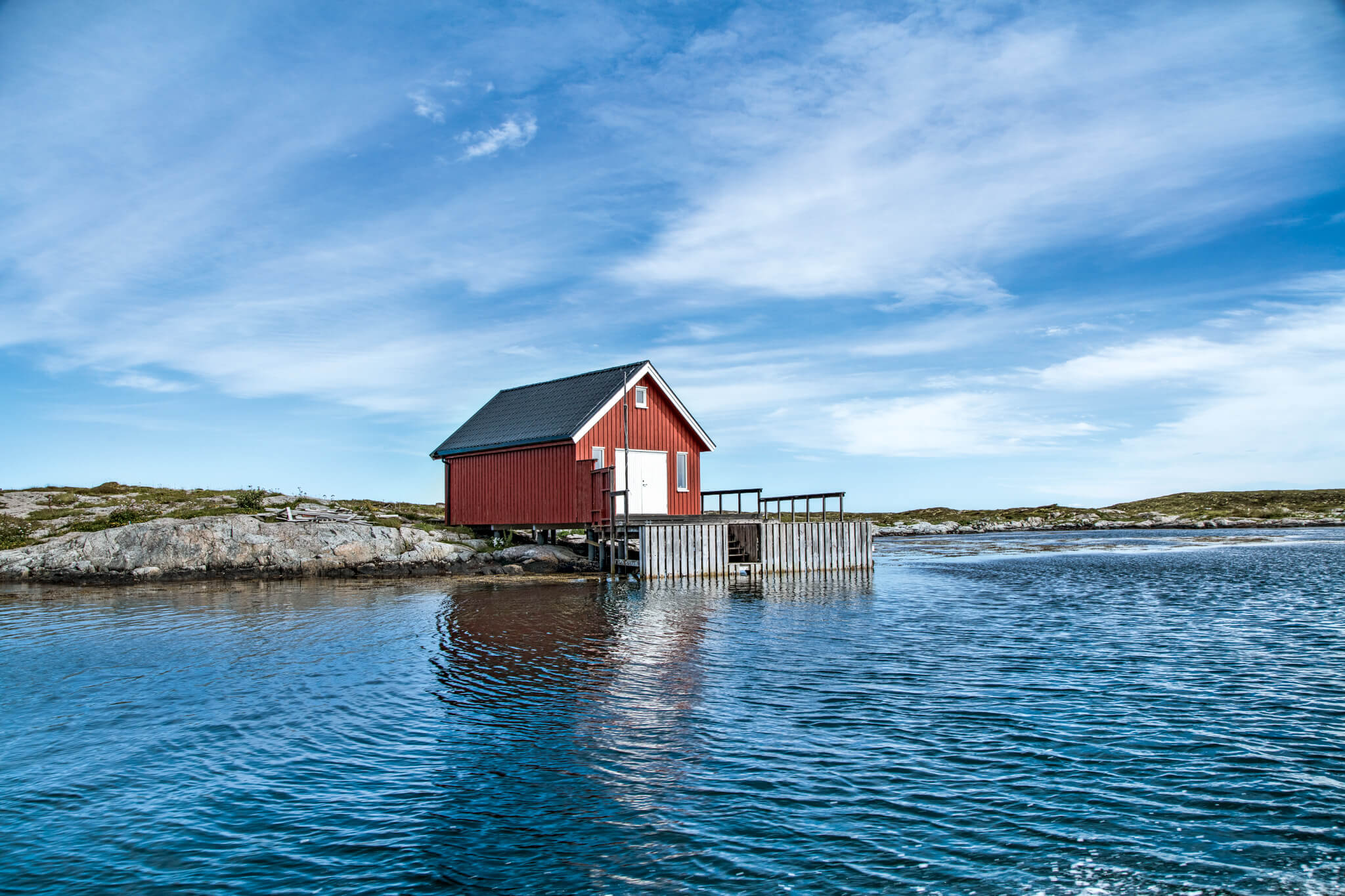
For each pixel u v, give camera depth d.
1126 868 7.16
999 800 8.62
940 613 22.19
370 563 34.91
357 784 9.34
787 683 13.77
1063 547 58.53
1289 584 29.61
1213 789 8.90
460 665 15.48
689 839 7.79
